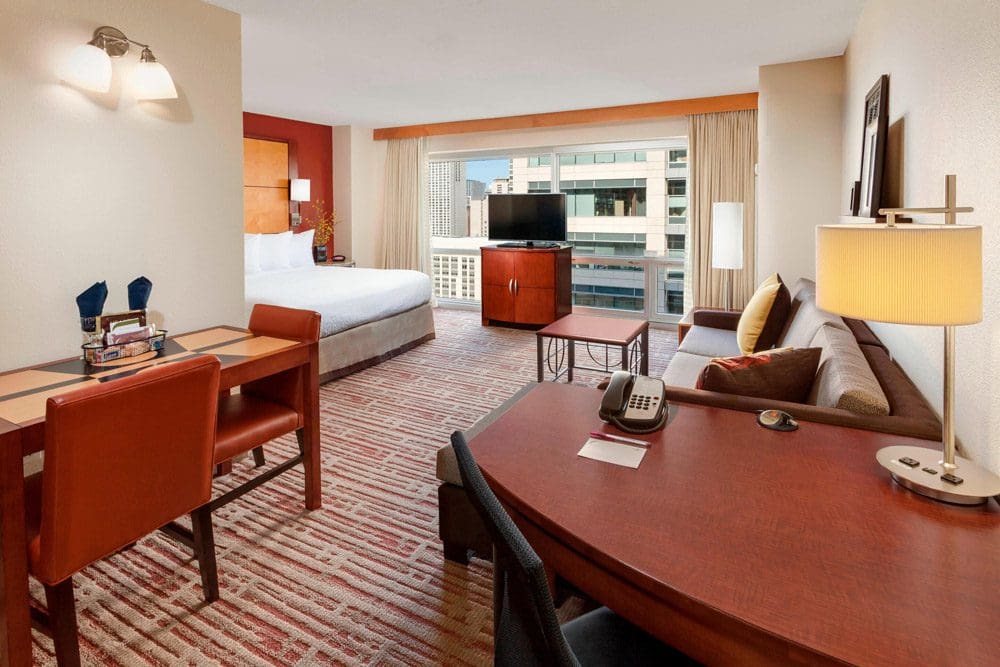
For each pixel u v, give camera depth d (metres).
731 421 1.64
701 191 5.73
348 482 2.75
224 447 2.11
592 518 1.12
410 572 2.06
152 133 2.62
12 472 1.46
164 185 2.69
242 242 3.09
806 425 1.60
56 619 1.48
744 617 0.85
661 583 0.92
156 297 2.71
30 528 1.55
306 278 5.28
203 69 2.83
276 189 6.57
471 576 2.04
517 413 1.72
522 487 1.26
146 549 2.20
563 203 6.28
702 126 5.63
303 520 2.41
